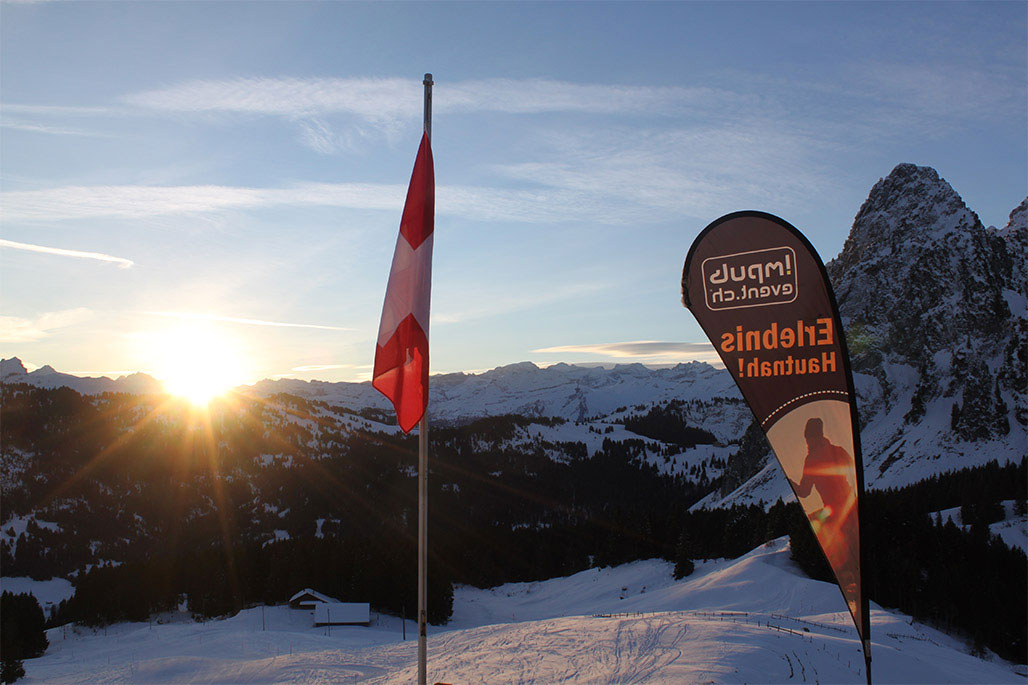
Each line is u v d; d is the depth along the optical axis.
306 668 51.41
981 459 176.50
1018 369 189.62
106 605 109.44
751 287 11.59
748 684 28.27
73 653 82.94
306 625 101.50
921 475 179.50
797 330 11.35
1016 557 88.88
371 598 112.75
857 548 11.06
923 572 88.69
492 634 50.97
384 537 172.38
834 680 30.28
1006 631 72.06
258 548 130.88
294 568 117.25
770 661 31.91
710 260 11.80
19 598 88.69
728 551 132.88
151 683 54.22
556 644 41.72
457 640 51.16
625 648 37.88
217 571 117.06
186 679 54.16
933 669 34.62
